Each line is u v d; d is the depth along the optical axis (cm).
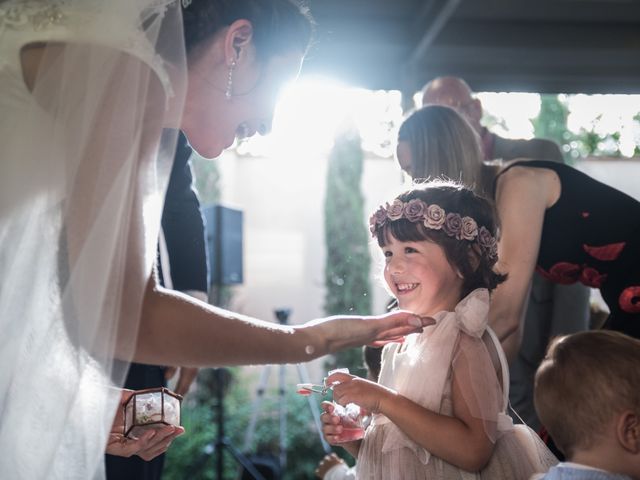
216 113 165
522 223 231
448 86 338
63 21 147
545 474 165
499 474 174
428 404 178
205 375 779
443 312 187
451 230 190
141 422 164
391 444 179
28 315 141
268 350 153
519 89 493
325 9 458
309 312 970
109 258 136
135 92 140
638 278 239
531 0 441
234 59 157
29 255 142
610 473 157
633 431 158
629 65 491
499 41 468
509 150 346
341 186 904
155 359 146
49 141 143
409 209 192
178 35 147
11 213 143
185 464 670
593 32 472
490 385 176
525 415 317
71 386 138
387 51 478
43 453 138
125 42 142
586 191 242
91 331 135
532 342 322
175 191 278
